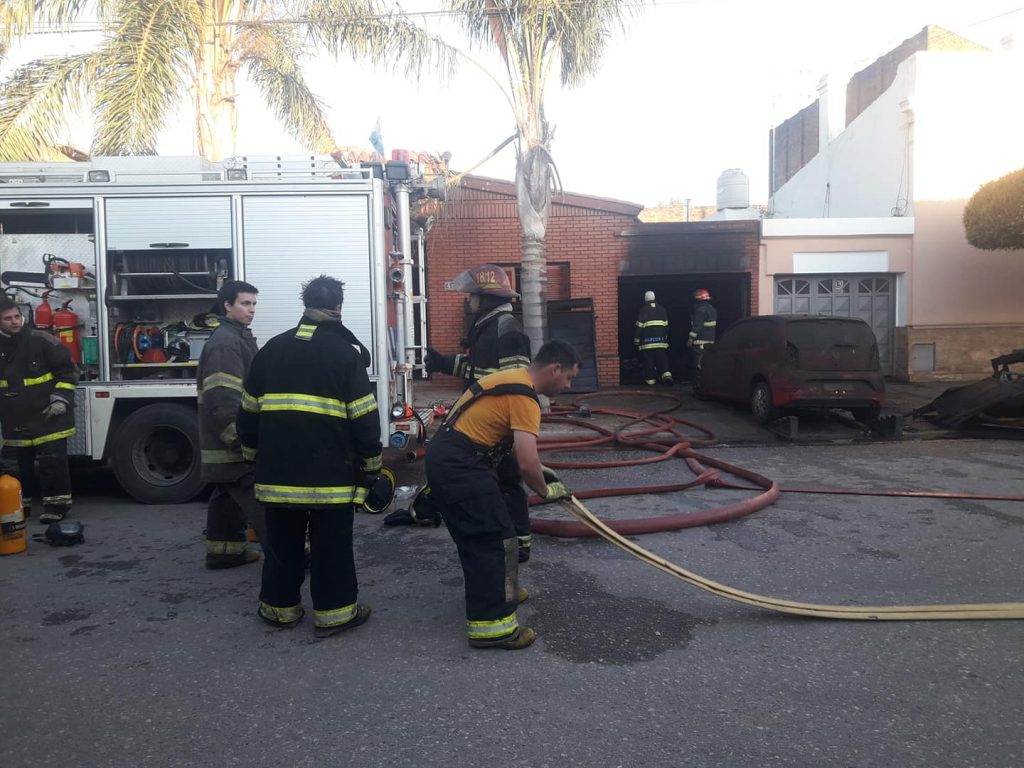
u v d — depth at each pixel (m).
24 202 6.78
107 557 5.35
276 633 4.02
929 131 15.53
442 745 2.95
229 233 6.85
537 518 5.98
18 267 6.93
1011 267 15.59
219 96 12.08
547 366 3.77
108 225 6.81
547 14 10.99
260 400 3.94
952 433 10.16
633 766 2.79
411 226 8.30
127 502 7.05
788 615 4.17
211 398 4.59
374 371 6.96
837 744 2.93
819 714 3.14
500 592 3.73
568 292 14.83
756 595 4.27
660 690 3.36
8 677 3.55
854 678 3.45
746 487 7.06
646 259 14.66
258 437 4.05
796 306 15.61
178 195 6.83
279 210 6.88
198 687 3.44
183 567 5.12
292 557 4.02
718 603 4.35
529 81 11.62
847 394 9.98
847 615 4.09
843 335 10.20
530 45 11.45
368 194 6.90
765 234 14.96
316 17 11.52
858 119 17.88
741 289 15.60
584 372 13.85
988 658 3.64
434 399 12.80
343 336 4.04
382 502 4.25
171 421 6.81
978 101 15.46
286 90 13.36
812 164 20.62
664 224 14.62
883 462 8.50
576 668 3.57
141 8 10.82
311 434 3.80
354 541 5.62
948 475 7.74
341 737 3.02
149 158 7.35
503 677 3.49
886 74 18.39
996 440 9.87
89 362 6.91
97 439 6.81
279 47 12.70
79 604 4.45
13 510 5.41
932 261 15.49
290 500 3.80
